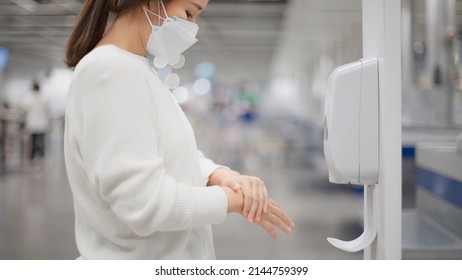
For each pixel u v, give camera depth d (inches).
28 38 501.0
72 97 33.7
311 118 485.4
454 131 173.9
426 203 95.7
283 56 647.1
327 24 370.0
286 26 396.5
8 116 422.9
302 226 183.6
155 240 36.2
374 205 49.8
